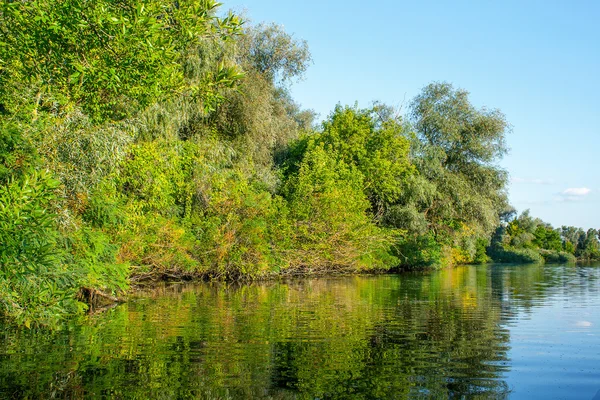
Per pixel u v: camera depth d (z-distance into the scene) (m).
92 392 5.95
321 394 5.99
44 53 8.64
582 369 7.12
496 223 35.28
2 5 7.86
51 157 11.09
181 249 19.84
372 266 28.19
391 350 8.16
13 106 10.98
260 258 21.97
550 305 14.03
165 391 6.02
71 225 11.85
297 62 32.53
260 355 7.73
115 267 13.50
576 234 86.31
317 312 12.16
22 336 8.95
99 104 10.58
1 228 6.34
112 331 9.48
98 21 7.73
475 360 7.58
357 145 31.41
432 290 18.34
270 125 28.59
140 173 18.39
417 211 32.72
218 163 23.52
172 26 9.03
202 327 9.96
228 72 9.65
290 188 26.84
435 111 36.19
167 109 20.81
